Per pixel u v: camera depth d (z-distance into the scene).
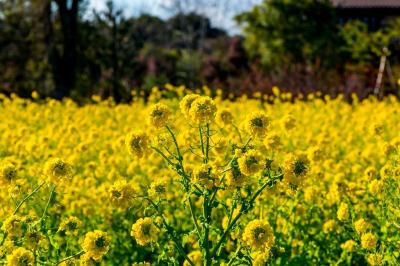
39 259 4.57
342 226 6.08
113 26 29.91
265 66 36.38
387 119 12.52
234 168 4.02
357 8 47.66
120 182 4.35
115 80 26.83
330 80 23.94
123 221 6.62
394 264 5.15
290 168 3.98
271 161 4.30
